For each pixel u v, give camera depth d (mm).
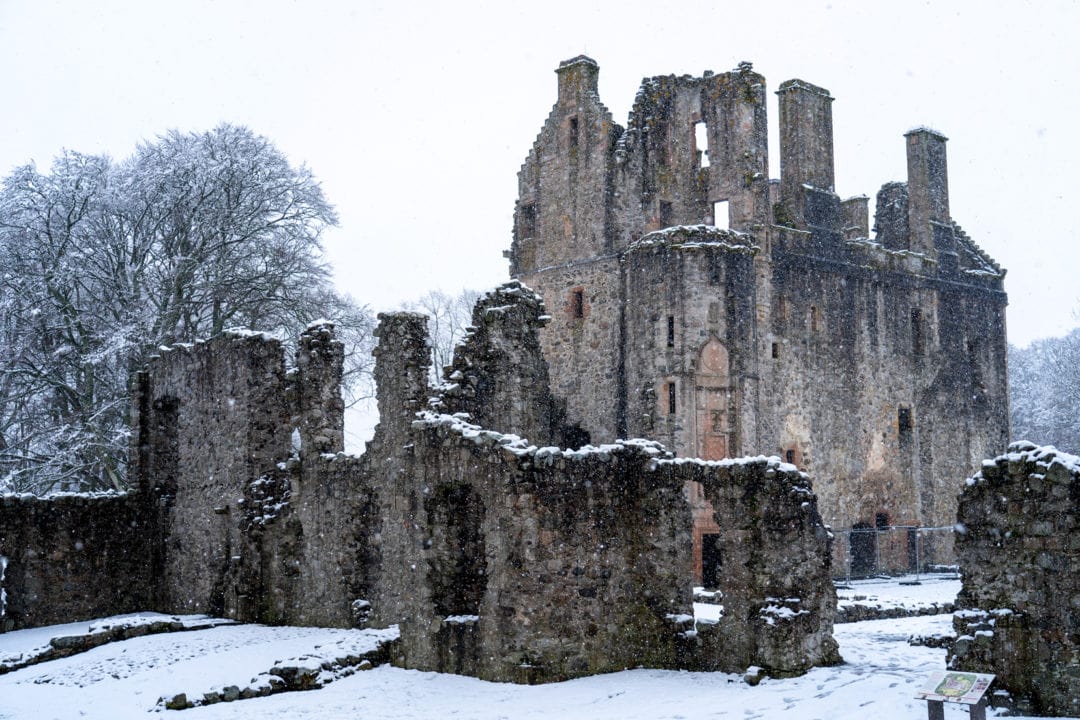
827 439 51812
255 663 26703
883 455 54125
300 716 22078
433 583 26141
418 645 26078
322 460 32250
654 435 46094
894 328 55625
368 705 22703
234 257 53438
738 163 51031
